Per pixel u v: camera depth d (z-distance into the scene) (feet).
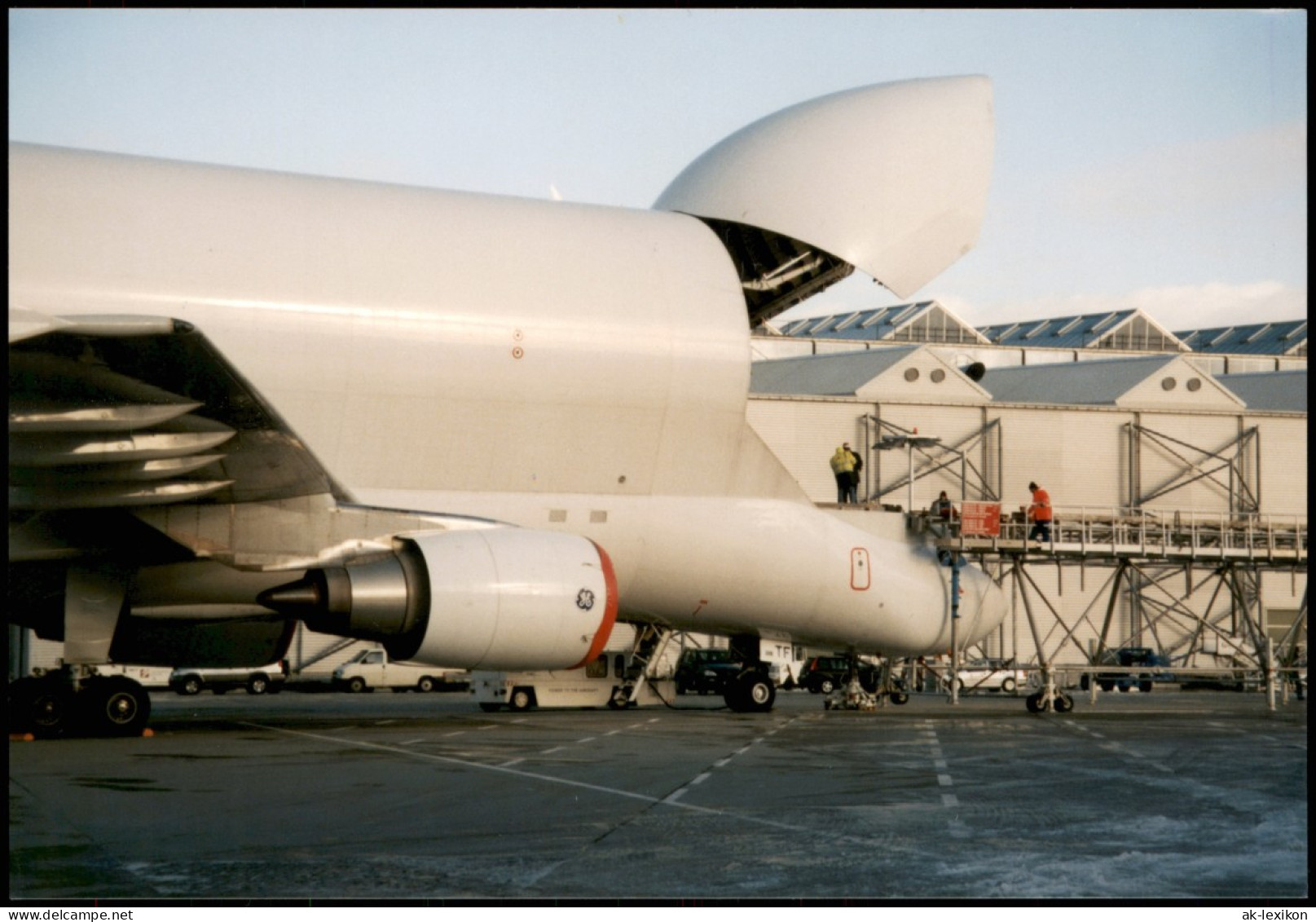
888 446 130.62
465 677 155.53
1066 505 180.24
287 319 65.98
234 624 73.00
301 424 66.95
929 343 220.43
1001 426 178.70
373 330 67.67
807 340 216.13
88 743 62.59
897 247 79.10
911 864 33.94
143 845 35.35
